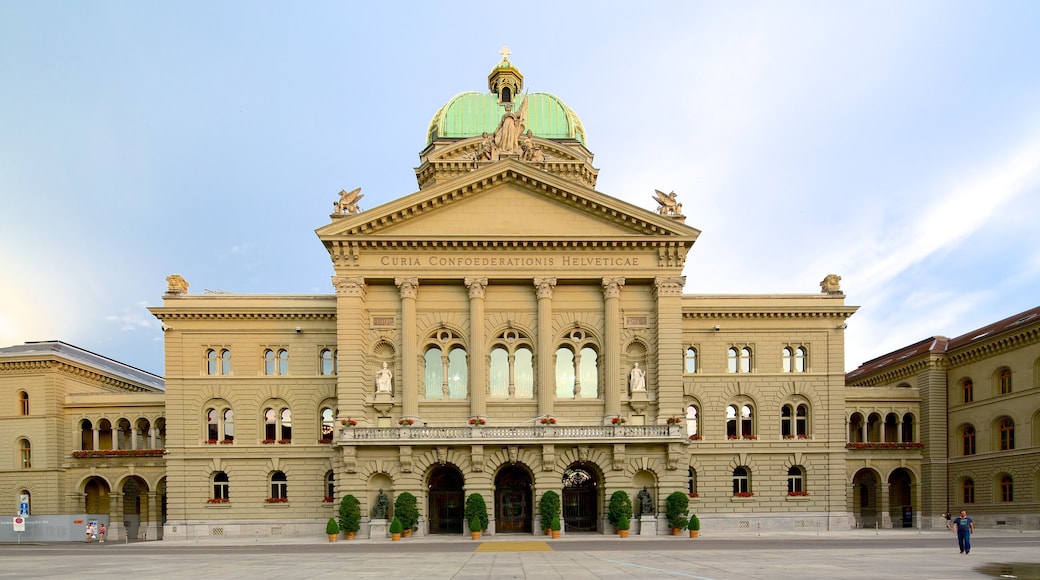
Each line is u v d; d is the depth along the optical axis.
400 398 57.47
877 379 81.38
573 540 49.47
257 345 63.97
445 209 58.81
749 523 63.09
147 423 69.81
